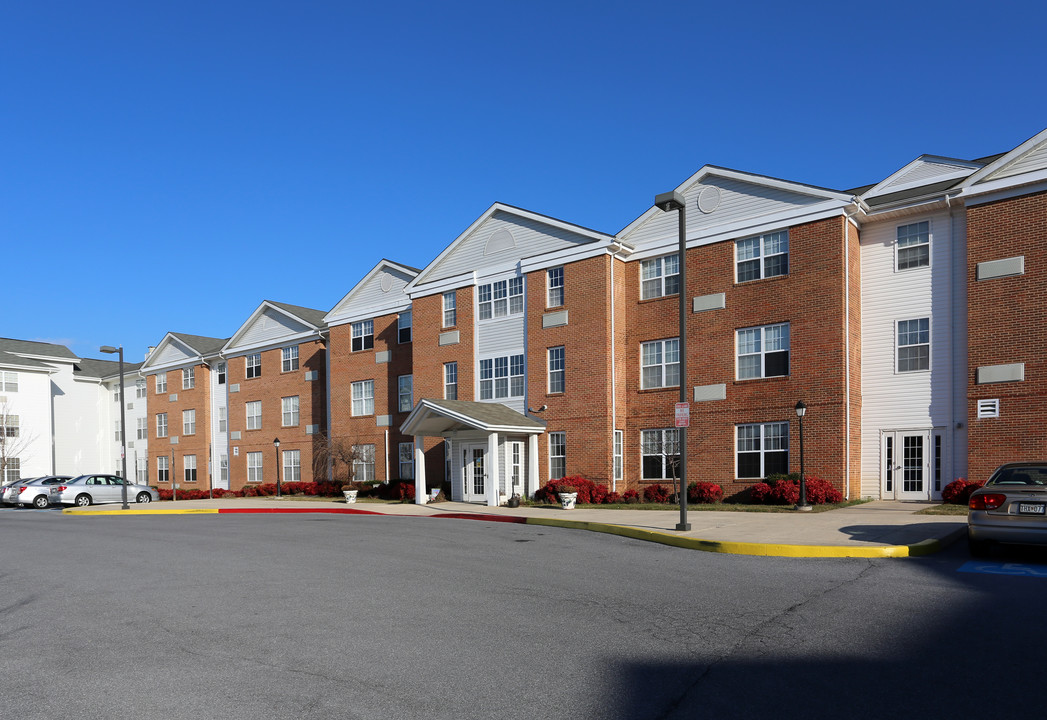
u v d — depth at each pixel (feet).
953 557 38.17
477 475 90.89
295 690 19.66
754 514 62.13
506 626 25.81
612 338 85.92
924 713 17.12
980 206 68.44
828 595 29.27
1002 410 65.87
